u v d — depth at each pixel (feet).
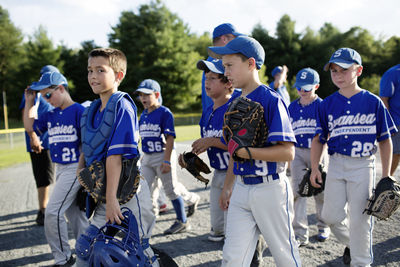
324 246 10.53
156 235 12.12
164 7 158.40
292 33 163.43
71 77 150.82
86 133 6.82
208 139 8.74
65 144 9.74
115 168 6.19
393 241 10.36
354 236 8.07
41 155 13.62
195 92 153.38
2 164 31.48
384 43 161.07
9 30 161.58
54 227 9.52
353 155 8.10
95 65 6.80
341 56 8.21
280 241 6.52
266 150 6.05
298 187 10.67
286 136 6.06
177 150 32.35
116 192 6.26
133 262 5.74
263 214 6.45
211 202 10.71
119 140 6.22
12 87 139.03
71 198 9.75
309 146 11.79
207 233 12.19
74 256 10.43
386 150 7.98
